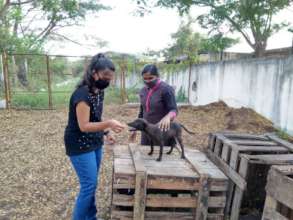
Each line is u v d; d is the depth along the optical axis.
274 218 2.48
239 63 9.79
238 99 9.88
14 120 8.87
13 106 11.05
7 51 13.62
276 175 2.48
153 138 3.22
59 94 13.78
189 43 19.92
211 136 4.34
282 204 2.50
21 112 10.16
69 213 3.71
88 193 2.90
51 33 21.89
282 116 7.50
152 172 2.88
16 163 5.36
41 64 13.09
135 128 3.18
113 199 2.88
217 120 8.85
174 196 3.22
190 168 3.09
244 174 3.20
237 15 12.46
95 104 2.78
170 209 3.15
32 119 9.04
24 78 13.04
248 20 12.19
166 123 3.19
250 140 4.05
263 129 7.59
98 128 2.66
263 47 12.98
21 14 16.27
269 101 8.11
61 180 4.66
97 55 2.77
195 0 12.47
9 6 16.17
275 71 7.84
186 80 14.62
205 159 3.39
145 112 3.79
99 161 3.12
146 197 2.88
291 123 7.12
